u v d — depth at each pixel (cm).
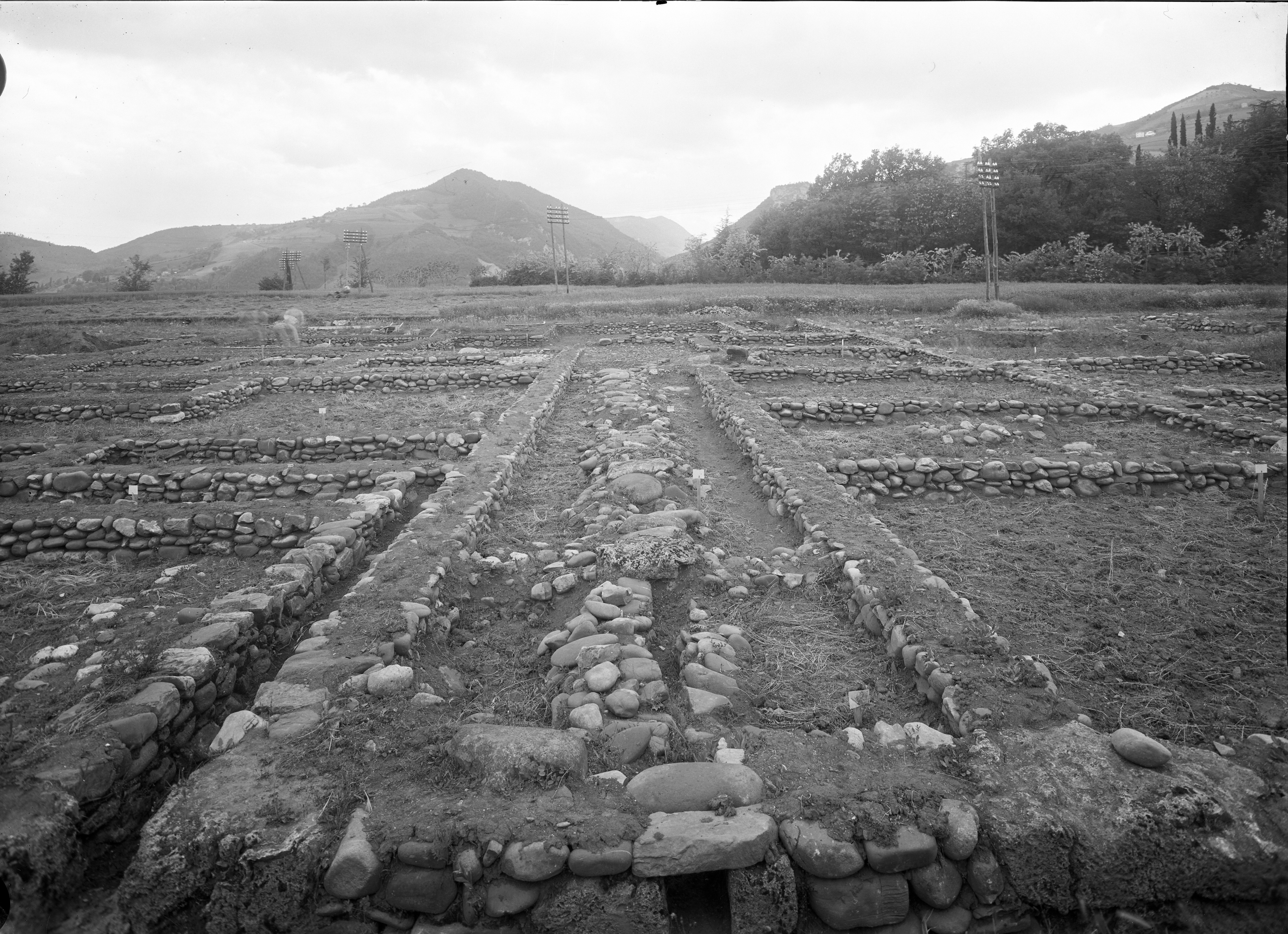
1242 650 463
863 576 497
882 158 5753
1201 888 275
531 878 258
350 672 384
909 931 271
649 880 263
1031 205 4538
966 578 563
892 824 275
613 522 625
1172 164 4416
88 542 656
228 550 656
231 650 431
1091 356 1677
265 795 291
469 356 1753
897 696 407
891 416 1107
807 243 4856
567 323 2361
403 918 265
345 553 602
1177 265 3556
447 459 949
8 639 495
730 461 891
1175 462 798
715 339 2031
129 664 403
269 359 1775
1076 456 838
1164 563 596
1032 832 275
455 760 306
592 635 447
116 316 2784
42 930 275
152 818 283
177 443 952
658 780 297
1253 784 299
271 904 265
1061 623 492
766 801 291
